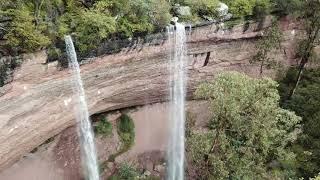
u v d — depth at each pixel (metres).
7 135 26.12
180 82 35.19
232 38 35.41
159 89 34.47
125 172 33.62
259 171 30.62
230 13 34.59
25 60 25.14
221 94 26.97
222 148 28.86
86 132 31.78
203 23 33.06
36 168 29.97
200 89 27.83
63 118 29.28
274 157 33.66
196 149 29.73
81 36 27.41
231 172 30.70
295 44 39.62
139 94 33.75
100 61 29.25
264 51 37.19
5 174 28.25
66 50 26.95
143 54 31.36
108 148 34.44
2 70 24.33
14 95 25.47
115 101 32.84
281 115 29.12
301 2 36.22
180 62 33.97
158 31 31.09
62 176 31.66
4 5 24.61
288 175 33.69
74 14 27.88
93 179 33.19
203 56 35.09
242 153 29.89
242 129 28.36
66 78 27.86
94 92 30.42
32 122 27.28
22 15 24.75
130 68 31.41
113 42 29.09
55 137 30.66
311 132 34.53
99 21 27.31
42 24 25.94
